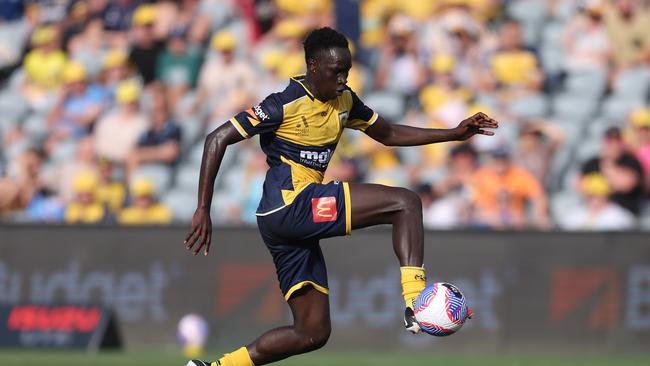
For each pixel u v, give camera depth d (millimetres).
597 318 39906
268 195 21844
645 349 39562
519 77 53094
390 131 23391
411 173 48125
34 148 52750
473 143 47406
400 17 54406
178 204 50156
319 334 22703
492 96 52562
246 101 53281
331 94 21422
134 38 59094
